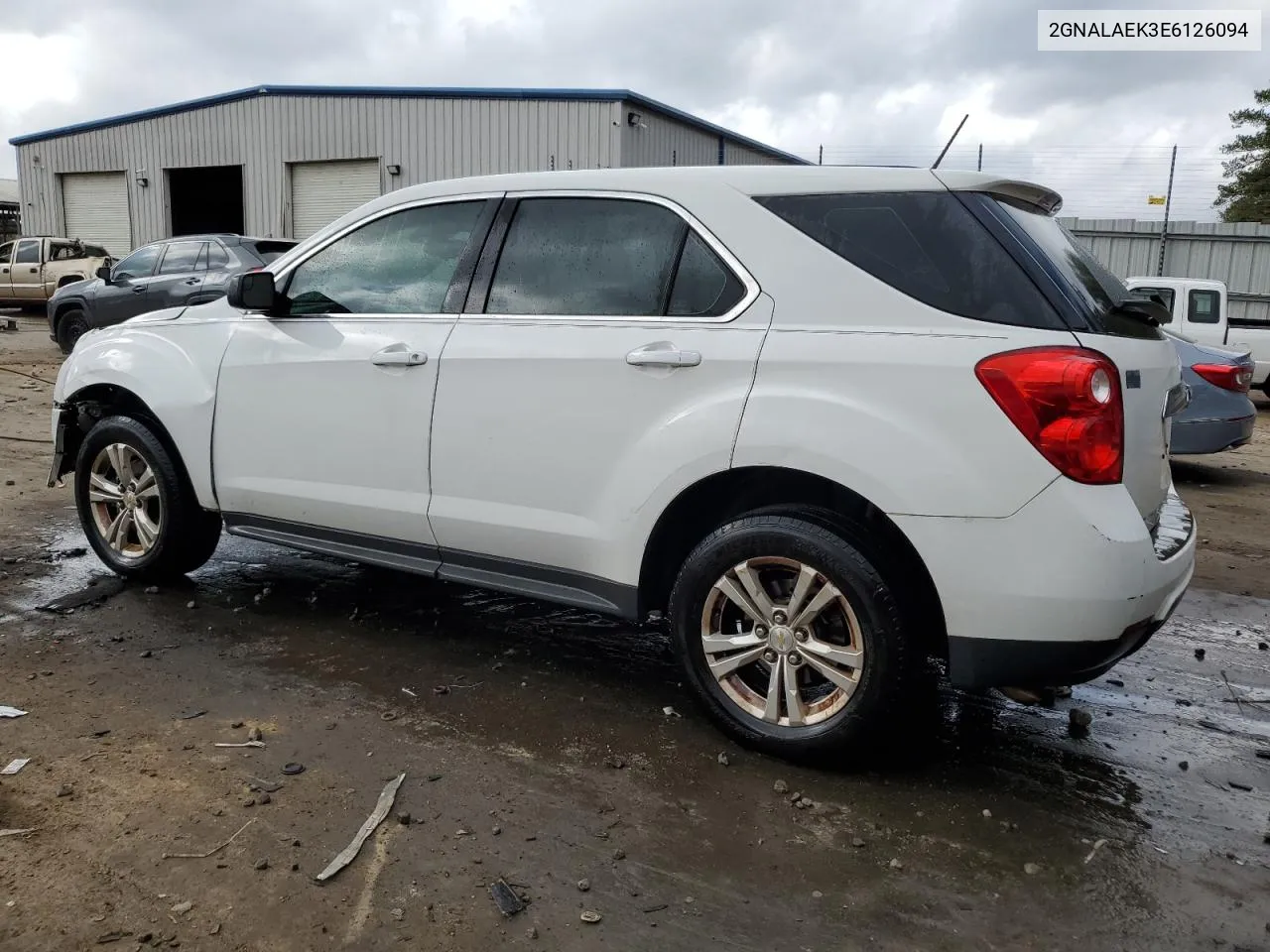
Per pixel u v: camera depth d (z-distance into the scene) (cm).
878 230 308
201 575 500
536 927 236
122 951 223
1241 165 3809
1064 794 310
